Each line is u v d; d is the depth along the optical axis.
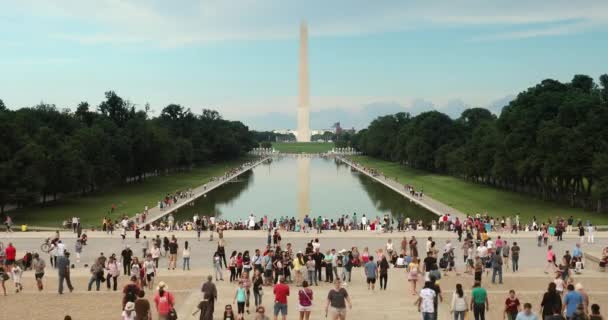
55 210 128.12
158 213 124.62
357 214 127.81
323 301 45.97
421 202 141.88
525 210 125.50
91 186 166.12
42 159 124.75
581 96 135.75
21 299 47.19
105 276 55.28
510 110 158.00
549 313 34.47
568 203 134.62
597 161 116.69
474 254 60.66
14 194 114.19
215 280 55.34
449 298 47.44
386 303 45.25
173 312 35.50
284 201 152.25
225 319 34.50
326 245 80.00
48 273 58.97
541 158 130.25
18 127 131.38
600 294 49.22
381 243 81.62
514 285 53.53
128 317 33.75
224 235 88.19
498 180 178.88
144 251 65.88
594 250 74.69
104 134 171.12
